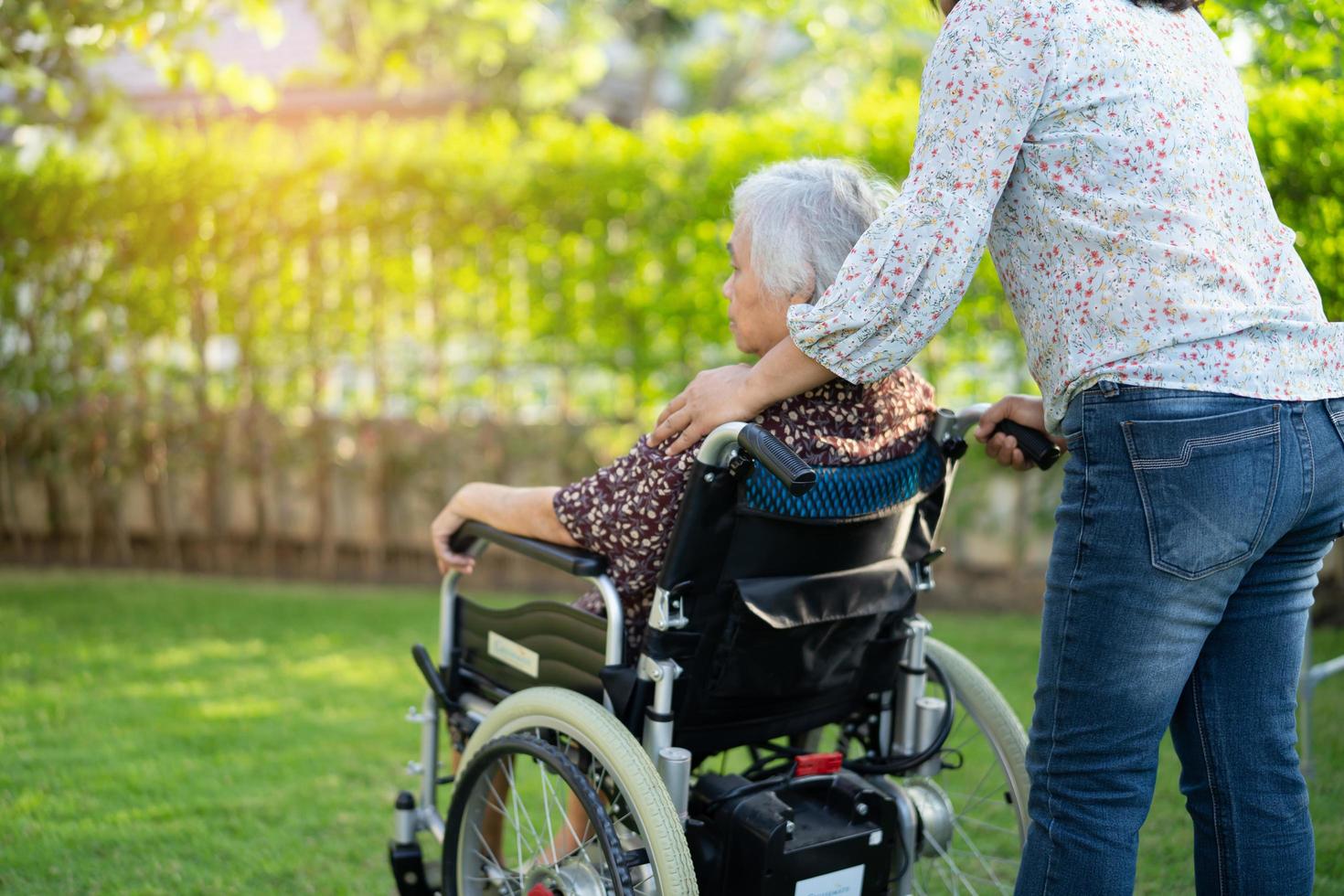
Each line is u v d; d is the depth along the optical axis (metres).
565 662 1.79
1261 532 1.36
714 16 12.52
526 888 1.77
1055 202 1.39
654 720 1.64
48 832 2.47
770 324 1.68
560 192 4.77
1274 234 1.44
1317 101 3.33
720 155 4.67
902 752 1.94
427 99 11.64
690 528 1.55
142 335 5.17
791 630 1.67
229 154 5.03
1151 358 1.34
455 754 2.11
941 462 1.81
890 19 8.80
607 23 10.59
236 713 3.28
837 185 1.65
